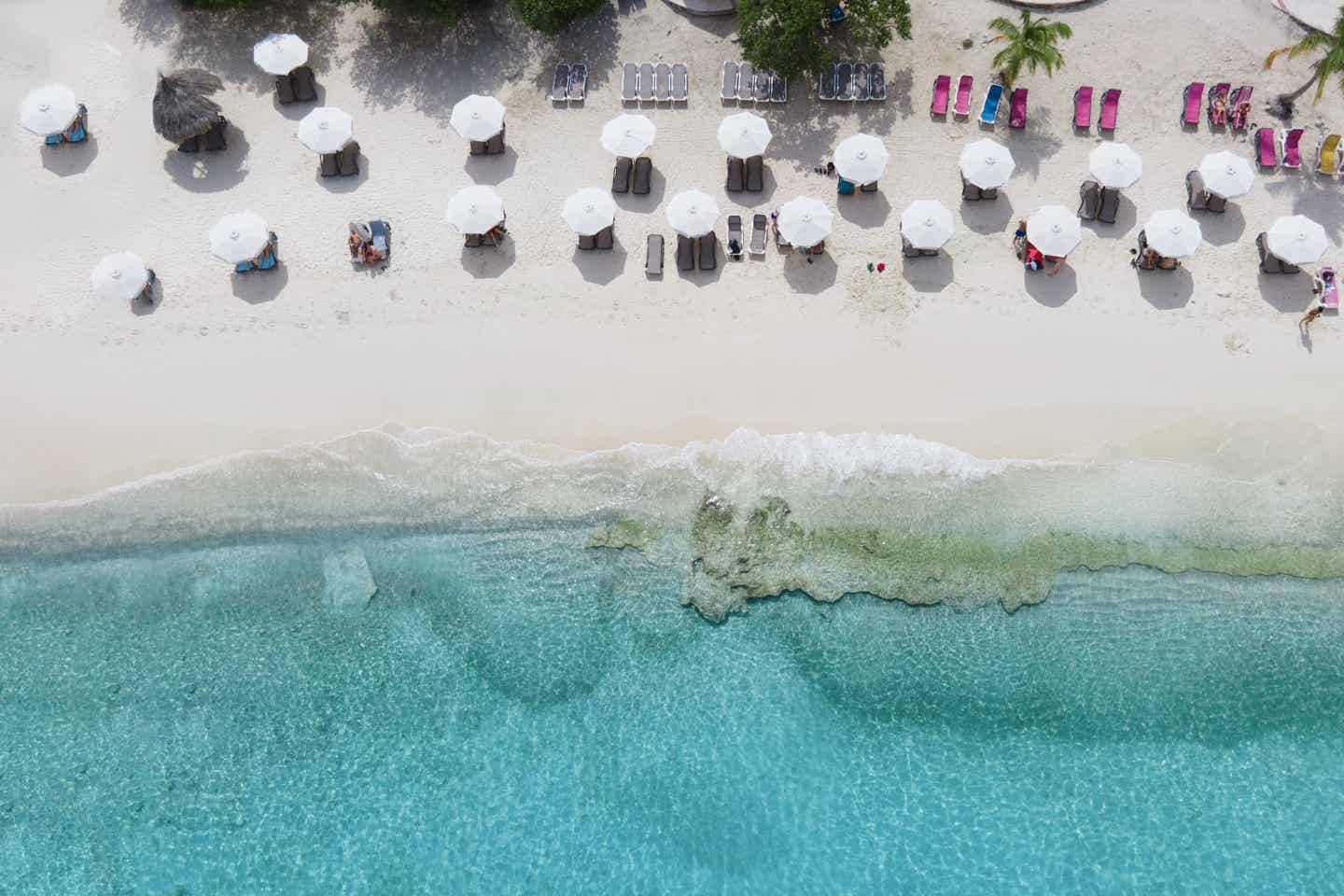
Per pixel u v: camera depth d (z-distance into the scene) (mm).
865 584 19719
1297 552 19484
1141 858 18438
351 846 18969
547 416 20703
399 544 20266
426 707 19641
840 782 19078
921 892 18391
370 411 20828
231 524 20312
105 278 20562
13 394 21016
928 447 20203
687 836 18844
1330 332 20594
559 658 19812
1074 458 20109
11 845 19047
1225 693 19125
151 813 19141
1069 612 19484
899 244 21406
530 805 19125
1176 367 20562
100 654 19922
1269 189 21438
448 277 21484
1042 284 21062
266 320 21328
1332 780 18688
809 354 20875
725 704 19547
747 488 20094
